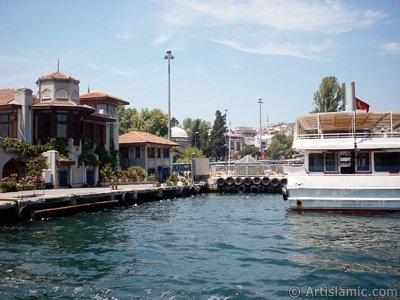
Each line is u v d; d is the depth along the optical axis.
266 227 23.50
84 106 42.38
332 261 15.34
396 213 26.31
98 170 45.72
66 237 20.38
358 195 26.70
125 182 49.09
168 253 16.98
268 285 12.66
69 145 41.28
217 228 23.44
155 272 14.16
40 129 41.19
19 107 40.00
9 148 36.50
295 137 29.69
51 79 43.00
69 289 12.35
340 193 26.97
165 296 11.77
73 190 35.78
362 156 28.62
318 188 27.31
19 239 19.75
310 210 27.56
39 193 31.03
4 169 36.75
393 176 26.36
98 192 32.56
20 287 12.50
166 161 63.84
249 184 53.69
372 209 26.55
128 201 36.94
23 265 14.97
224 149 116.06
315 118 29.62
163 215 29.47
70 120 41.56
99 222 25.52
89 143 45.19
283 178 52.81
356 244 18.19
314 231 21.55
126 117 93.69
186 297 11.69
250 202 40.38
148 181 53.06
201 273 14.03
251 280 13.18
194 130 121.88
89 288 12.44
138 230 22.69
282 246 18.11
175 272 14.16
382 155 28.28
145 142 56.78
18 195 28.61
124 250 17.50
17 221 24.64
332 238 19.62
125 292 12.11
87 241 19.44
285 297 11.62
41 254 16.66
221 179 54.34
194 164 56.88
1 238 19.95
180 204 38.25
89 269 14.52
